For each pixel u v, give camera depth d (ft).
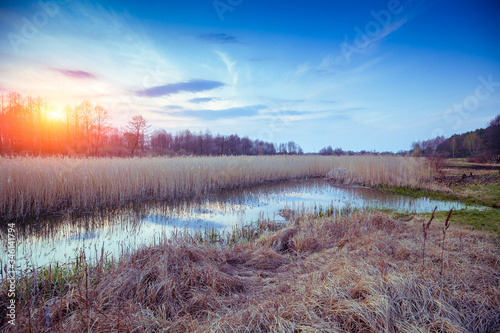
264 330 8.82
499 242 17.21
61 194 29.19
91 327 9.05
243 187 47.21
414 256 14.85
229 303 11.18
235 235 21.45
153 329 9.27
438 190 42.11
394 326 8.65
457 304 10.23
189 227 24.02
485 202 33.40
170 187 36.73
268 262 15.58
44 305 10.14
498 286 11.49
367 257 14.66
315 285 11.19
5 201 25.16
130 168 36.22
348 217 24.66
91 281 12.28
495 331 9.11
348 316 9.08
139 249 14.52
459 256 14.64
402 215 27.43
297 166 61.21
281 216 28.14
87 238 20.93
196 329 9.11
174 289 11.62
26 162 30.81
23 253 17.74
